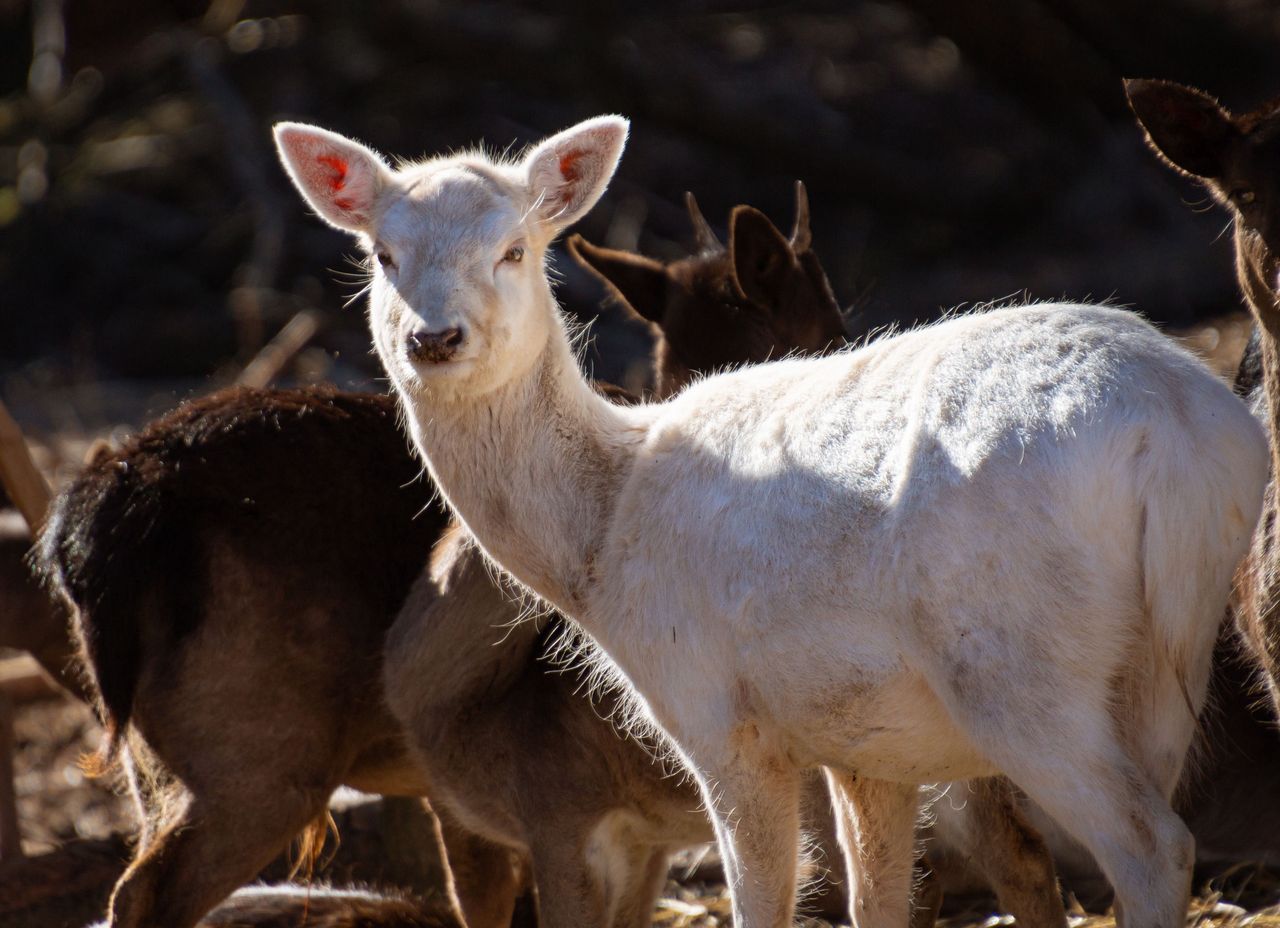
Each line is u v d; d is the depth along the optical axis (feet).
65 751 111.86
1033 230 191.72
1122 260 172.86
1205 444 41.06
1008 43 193.88
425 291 49.96
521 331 51.19
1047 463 40.70
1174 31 187.93
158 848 62.28
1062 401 41.37
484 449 52.47
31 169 203.21
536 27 203.21
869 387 46.03
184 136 206.08
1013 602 40.65
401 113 204.85
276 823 63.52
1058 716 40.40
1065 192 192.54
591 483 52.31
